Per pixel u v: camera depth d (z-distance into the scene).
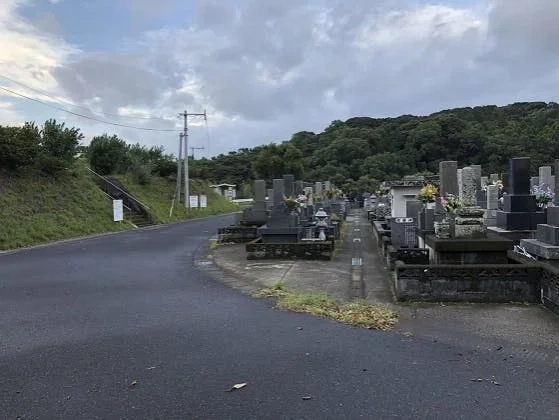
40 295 8.59
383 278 9.71
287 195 20.64
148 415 3.69
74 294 8.64
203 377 4.45
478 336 5.56
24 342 5.71
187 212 40.69
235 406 3.81
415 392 4.02
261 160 58.66
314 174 56.78
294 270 10.77
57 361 5.00
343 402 3.85
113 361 4.96
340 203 29.86
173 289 8.98
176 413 3.71
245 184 75.44
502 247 8.10
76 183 28.31
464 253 8.22
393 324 6.15
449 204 8.98
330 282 9.31
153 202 38.50
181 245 17.70
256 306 7.40
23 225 20.22
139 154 47.94
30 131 25.41
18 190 23.33
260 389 4.14
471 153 48.94
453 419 3.53
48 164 26.27
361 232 21.11
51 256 14.76
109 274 10.95
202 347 5.36
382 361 4.79
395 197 18.91
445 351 5.07
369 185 48.66
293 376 4.42
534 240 9.70
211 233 23.36
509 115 62.97
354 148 58.88
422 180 20.31
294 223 14.08
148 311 7.20
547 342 5.30
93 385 4.32
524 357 4.86
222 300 7.90
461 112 65.38
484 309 6.75
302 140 75.81
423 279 7.25
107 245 17.98
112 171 39.06
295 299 7.47
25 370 4.75
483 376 4.36
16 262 13.47
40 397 4.09
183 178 48.03
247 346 5.36
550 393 3.98
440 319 6.30
